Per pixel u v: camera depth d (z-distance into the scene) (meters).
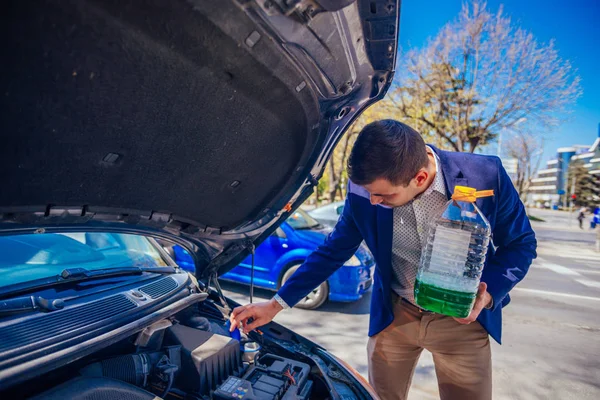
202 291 1.81
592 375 3.36
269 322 1.88
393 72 1.39
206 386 1.33
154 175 1.29
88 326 1.18
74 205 1.22
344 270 4.35
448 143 18.22
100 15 0.75
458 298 1.29
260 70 1.08
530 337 4.16
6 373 0.91
